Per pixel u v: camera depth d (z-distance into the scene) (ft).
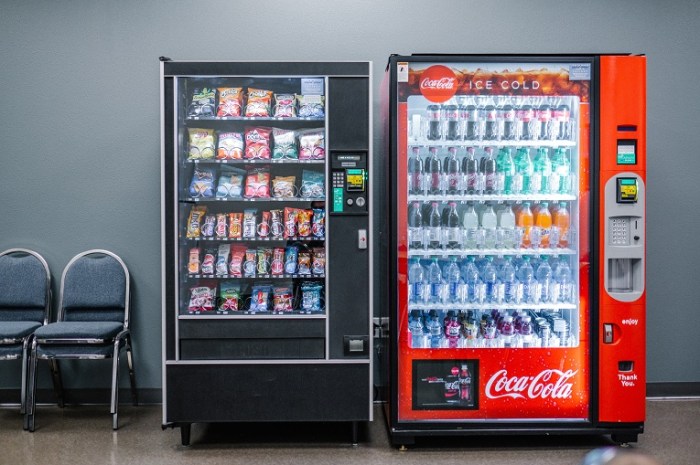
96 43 11.74
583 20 11.88
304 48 11.84
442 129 9.76
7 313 11.51
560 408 9.63
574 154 9.73
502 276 10.11
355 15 11.84
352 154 9.51
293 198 9.79
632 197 9.37
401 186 9.40
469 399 9.66
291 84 10.34
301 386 9.48
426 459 9.23
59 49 11.72
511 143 9.52
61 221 11.85
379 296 11.51
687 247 12.07
